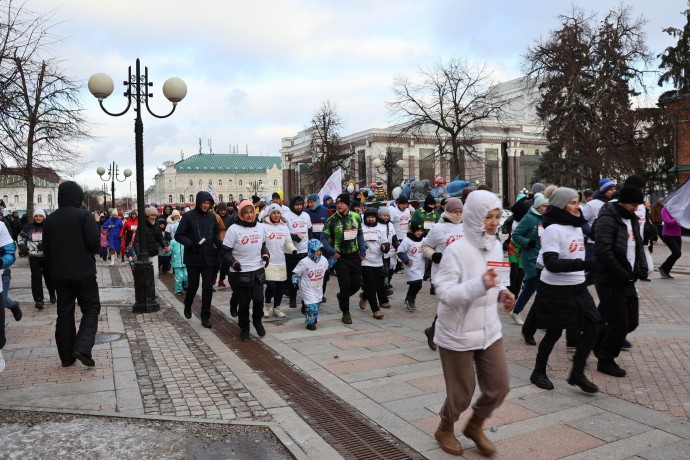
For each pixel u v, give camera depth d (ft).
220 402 16.31
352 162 208.85
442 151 131.54
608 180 28.14
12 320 28.99
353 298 35.86
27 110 56.18
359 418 15.07
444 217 22.43
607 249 17.17
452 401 12.07
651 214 69.21
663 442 12.87
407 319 28.40
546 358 16.93
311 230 35.86
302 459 12.42
